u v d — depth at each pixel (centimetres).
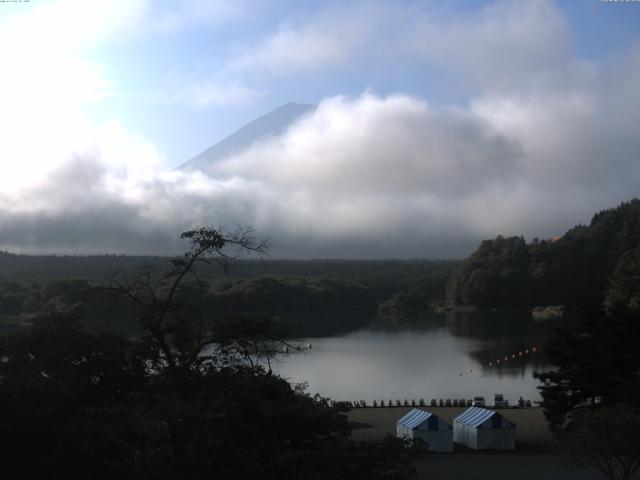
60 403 5209
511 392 12975
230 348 3709
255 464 3441
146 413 3419
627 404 6178
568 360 7750
